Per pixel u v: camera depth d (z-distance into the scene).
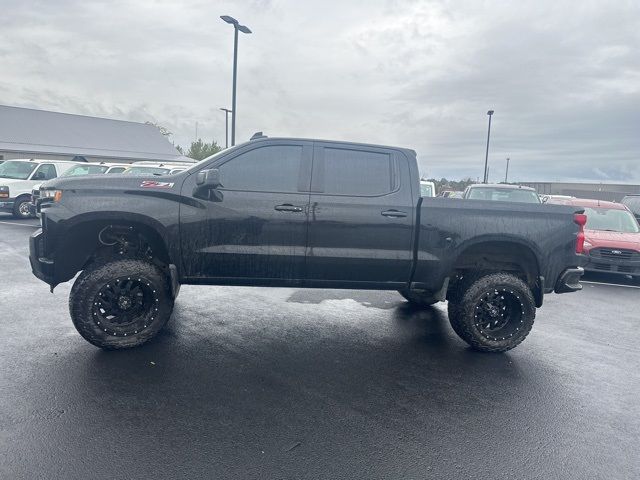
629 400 4.18
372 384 4.27
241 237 4.86
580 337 5.99
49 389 3.84
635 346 5.70
